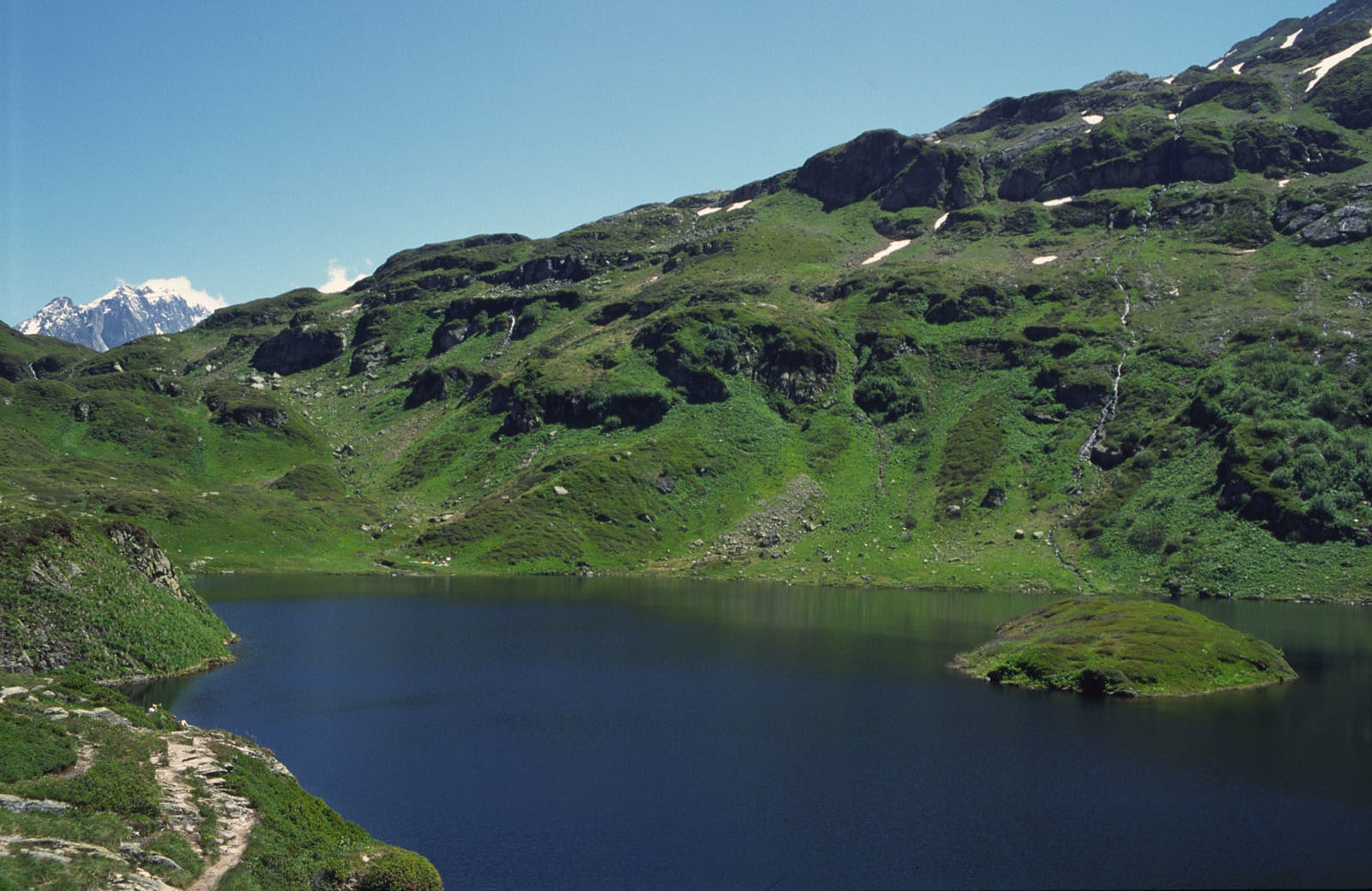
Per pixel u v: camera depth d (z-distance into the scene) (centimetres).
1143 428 19762
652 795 5938
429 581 17450
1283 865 4897
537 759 6675
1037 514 18700
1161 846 5144
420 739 7169
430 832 5331
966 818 5547
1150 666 8888
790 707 8225
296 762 6562
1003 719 7725
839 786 6088
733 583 17362
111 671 8294
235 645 10838
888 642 11450
